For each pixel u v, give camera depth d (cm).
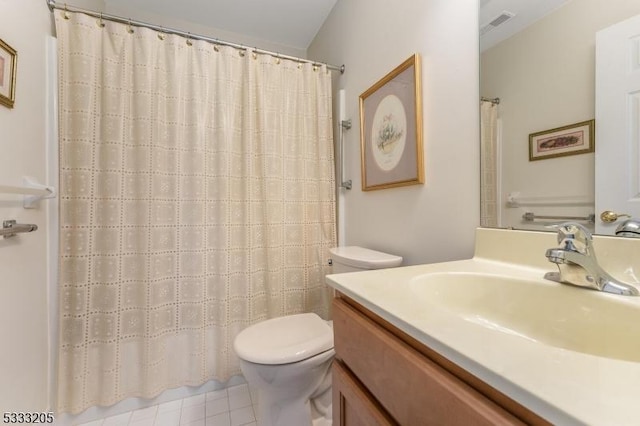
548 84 71
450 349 35
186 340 142
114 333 126
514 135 79
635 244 56
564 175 69
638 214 57
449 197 97
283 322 129
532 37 74
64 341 120
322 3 179
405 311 47
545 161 72
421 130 107
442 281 70
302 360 102
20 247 98
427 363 41
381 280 66
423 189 108
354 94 159
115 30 128
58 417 119
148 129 132
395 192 125
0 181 88
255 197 156
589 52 64
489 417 31
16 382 94
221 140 145
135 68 131
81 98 121
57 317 118
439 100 100
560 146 69
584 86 65
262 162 155
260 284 157
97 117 126
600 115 62
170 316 139
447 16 96
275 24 199
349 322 62
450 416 36
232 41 208
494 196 83
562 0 69
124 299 129
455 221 95
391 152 125
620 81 59
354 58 158
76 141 121
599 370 29
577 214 66
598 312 51
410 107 112
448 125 97
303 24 200
